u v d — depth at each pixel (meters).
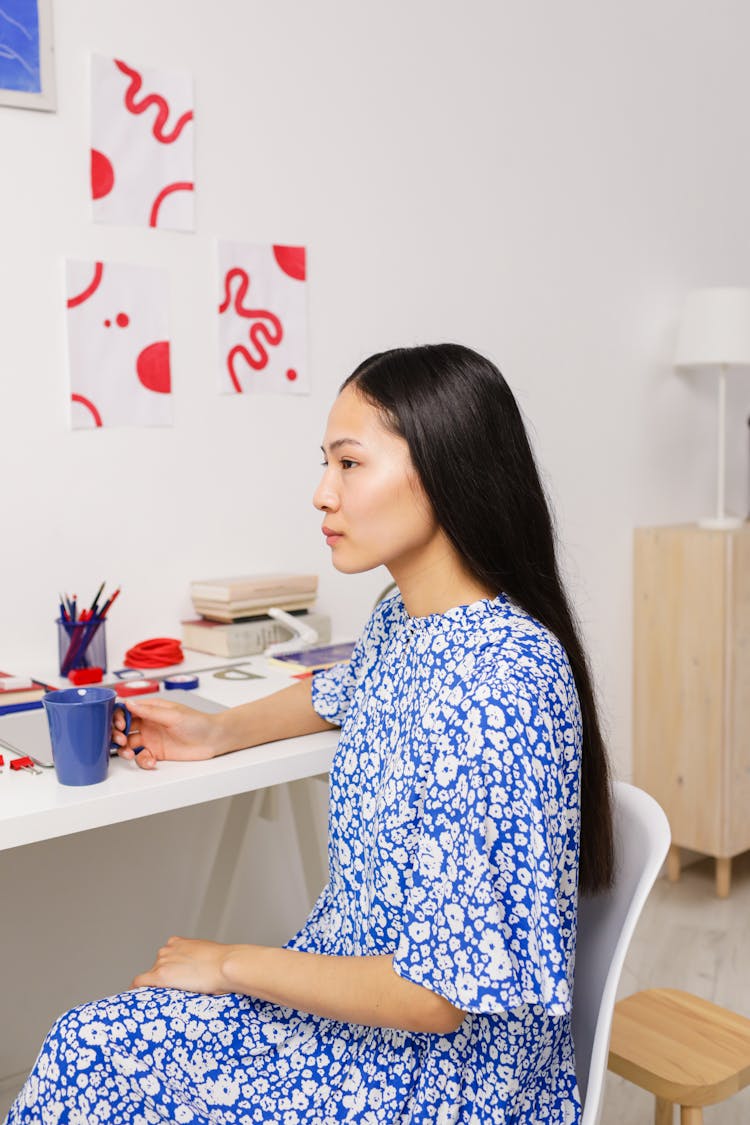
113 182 1.91
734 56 3.00
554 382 2.66
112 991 2.00
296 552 2.22
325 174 2.19
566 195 2.64
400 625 1.27
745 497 3.23
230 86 2.04
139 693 1.55
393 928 1.00
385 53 2.27
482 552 1.04
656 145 2.83
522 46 2.51
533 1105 1.01
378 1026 0.95
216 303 2.05
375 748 1.08
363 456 1.04
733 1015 1.38
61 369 1.88
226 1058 1.02
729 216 3.04
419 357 1.06
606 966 1.09
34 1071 1.04
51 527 1.89
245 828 1.98
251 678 1.71
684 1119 1.26
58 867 1.91
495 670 0.94
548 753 0.90
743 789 2.75
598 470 2.79
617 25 2.70
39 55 1.81
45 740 1.36
